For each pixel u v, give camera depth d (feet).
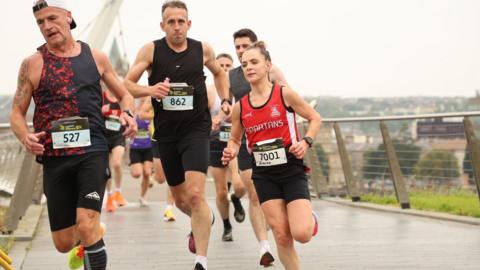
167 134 37.14
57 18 29.19
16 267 37.65
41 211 61.46
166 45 37.01
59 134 28.84
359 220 58.08
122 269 37.96
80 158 28.99
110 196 67.67
